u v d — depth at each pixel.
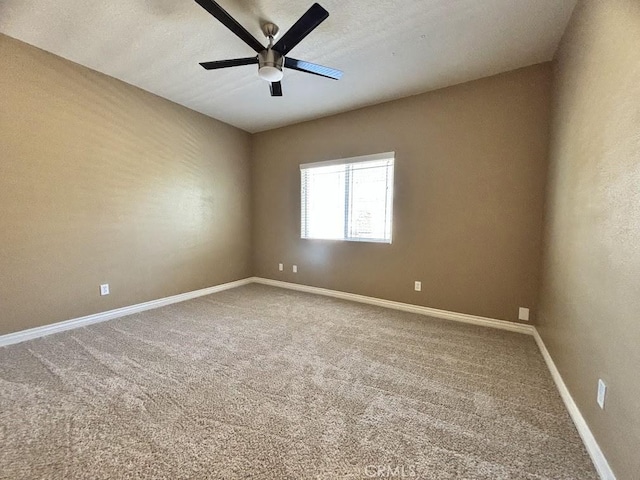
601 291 1.36
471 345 2.51
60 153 2.72
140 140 3.33
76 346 2.43
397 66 2.70
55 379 1.92
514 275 2.82
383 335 2.71
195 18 2.13
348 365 2.15
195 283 4.05
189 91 3.35
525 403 1.72
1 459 1.28
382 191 3.62
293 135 4.36
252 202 4.91
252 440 1.41
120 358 2.23
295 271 4.48
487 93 2.86
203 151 4.06
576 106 1.82
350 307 3.57
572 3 1.89
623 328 1.14
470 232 3.02
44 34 2.35
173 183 3.71
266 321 3.07
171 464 1.26
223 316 3.22
